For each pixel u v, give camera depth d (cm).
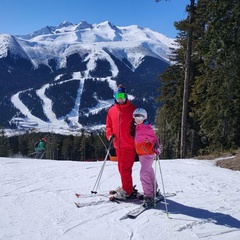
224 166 947
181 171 815
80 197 542
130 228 411
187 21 1650
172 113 2461
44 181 661
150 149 496
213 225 427
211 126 1880
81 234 390
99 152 5741
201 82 1866
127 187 527
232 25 1709
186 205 509
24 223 421
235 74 1712
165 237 388
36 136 6538
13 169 812
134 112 499
